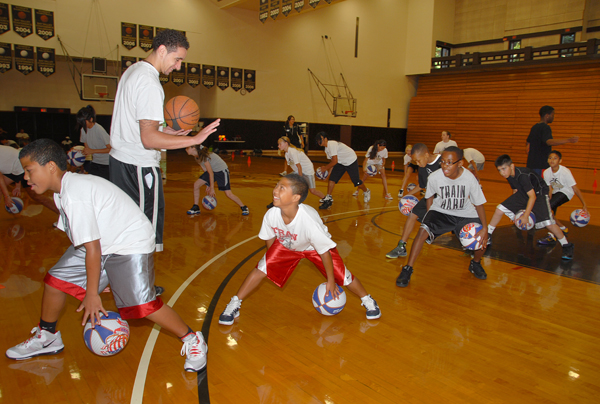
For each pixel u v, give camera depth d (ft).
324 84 74.33
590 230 20.80
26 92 56.80
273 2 50.96
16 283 12.00
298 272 14.14
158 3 57.52
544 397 7.38
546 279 13.82
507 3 72.74
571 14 65.77
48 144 6.63
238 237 18.02
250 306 11.15
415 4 80.12
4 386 7.25
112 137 9.04
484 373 8.11
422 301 11.76
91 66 59.21
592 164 61.41
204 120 68.03
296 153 23.70
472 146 75.00
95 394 7.10
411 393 7.39
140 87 8.08
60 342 8.42
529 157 21.65
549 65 64.39
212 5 61.82
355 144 79.30
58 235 17.20
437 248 17.52
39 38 50.16
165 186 32.17
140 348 8.75
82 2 52.26
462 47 79.61
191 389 7.33
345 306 11.33
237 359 8.40
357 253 16.35
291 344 9.10
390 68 81.30
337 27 74.08
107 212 6.93
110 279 7.24
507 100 69.77
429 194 13.37
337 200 28.71
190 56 60.95
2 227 18.25
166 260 14.65
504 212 16.16
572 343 9.48
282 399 7.11
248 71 66.39
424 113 81.87
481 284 13.25
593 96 60.70
